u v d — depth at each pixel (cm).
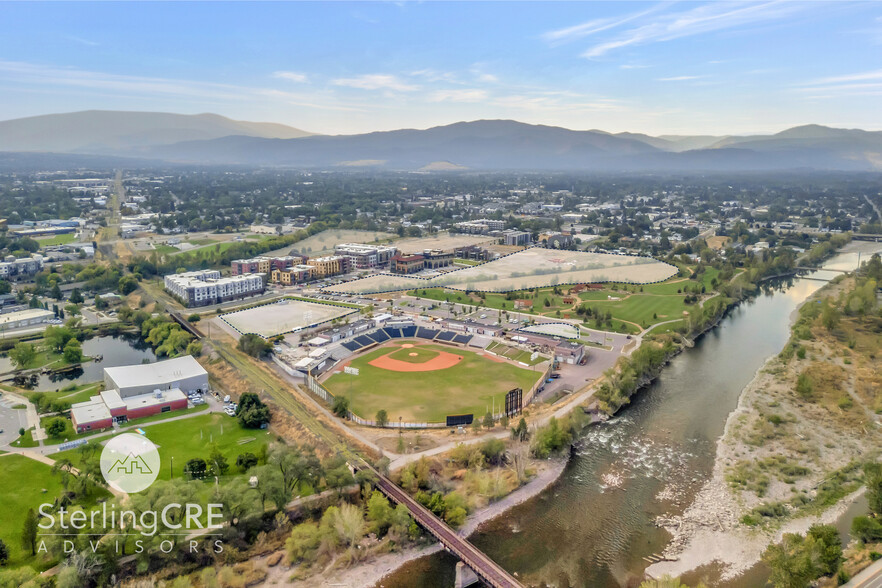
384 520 16325
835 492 18388
